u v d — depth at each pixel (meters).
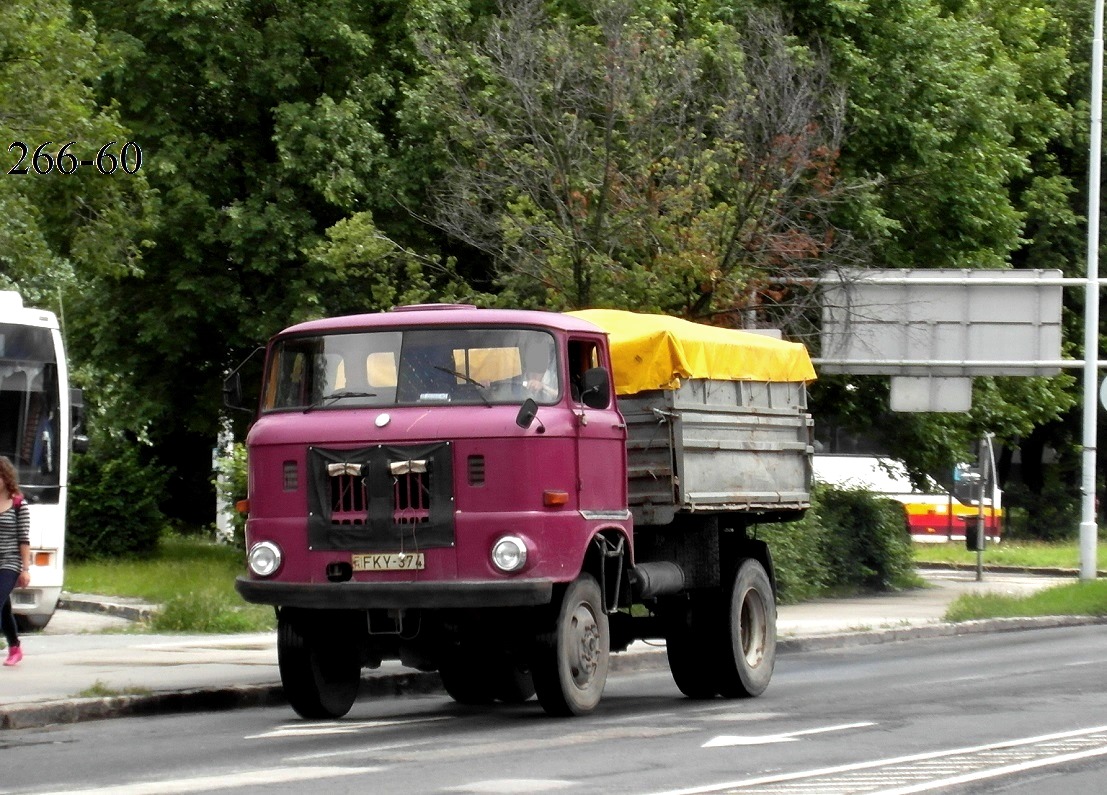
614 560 27.47
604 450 27.06
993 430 72.44
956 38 67.12
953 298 58.16
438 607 24.83
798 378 34.09
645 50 53.09
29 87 57.88
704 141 54.47
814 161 55.41
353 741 23.55
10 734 24.95
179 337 65.31
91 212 61.12
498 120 56.09
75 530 69.62
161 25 61.91
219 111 65.25
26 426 43.22
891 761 20.70
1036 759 20.97
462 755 21.44
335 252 54.31
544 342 26.20
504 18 60.12
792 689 32.16
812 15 62.22
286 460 25.83
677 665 30.78
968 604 51.59
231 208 62.50
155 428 71.75
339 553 25.34
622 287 50.12
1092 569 60.94
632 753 21.53
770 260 53.06
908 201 66.62
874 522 63.97
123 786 18.64
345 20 62.97
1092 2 102.19
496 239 54.84
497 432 25.11
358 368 26.30
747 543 32.41
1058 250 101.00
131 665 33.03
